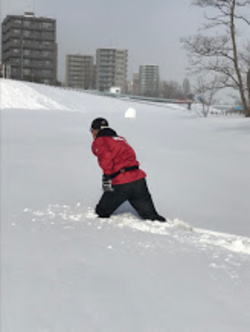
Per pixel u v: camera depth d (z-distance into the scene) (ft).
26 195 18.21
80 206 16.37
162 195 20.03
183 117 95.09
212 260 10.02
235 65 82.48
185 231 13.35
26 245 10.39
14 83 137.59
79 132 48.55
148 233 12.39
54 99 131.23
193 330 6.62
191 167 27.04
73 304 7.23
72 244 10.61
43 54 311.68
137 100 202.39
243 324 6.89
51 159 28.94
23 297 7.41
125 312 7.06
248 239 12.96
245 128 50.70
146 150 34.17
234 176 24.57
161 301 7.55
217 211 17.51
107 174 13.61
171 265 9.43
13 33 305.12
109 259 9.58
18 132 46.70
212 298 7.82
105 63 490.49
